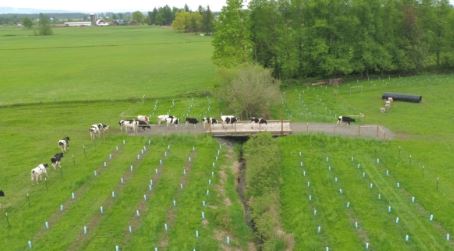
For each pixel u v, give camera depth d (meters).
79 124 63.12
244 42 81.56
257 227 36.06
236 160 50.84
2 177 44.94
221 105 70.75
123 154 50.91
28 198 40.28
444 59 96.56
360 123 60.94
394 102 72.00
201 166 47.19
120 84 92.56
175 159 49.12
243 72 64.50
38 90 86.69
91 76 103.00
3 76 103.81
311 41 86.31
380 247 32.31
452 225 34.97
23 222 36.28
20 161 49.28
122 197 40.34
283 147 52.56
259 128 56.56
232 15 81.50
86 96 80.19
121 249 32.66
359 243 32.91
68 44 180.75
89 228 35.41
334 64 84.56
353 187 41.88
